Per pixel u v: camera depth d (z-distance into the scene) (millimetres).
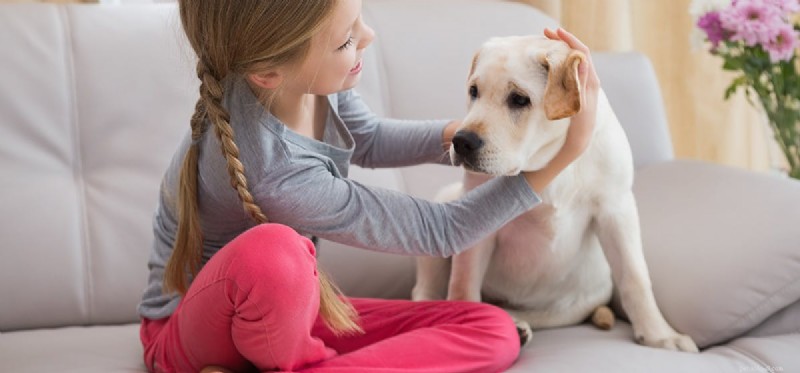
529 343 1455
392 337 1271
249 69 1221
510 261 1548
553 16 2182
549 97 1237
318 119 1420
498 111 1286
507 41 1346
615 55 1973
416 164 1566
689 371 1301
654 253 1577
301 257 1124
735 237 1481
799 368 1344
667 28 2359
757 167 2426
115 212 1608
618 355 1343
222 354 1204
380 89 1813
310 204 1235
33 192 1572
